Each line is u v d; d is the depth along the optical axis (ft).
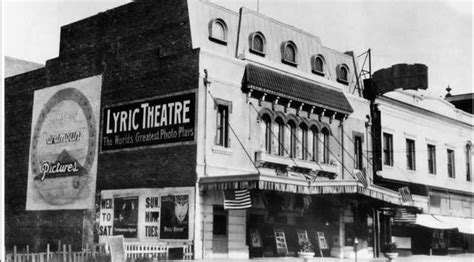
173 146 88.69
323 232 103.19
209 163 86.33
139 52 97.81
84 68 107.86
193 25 90.58
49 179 110.11
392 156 121.60
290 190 82.23
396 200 100.12
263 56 99.40
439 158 137.39
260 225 92.94
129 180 95.04
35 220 111.04
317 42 112.16
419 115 132.05
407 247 124.57
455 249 138.21
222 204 86.84
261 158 92.63
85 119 105.70
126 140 96.94
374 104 118.93
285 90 97.40
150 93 94.32
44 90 115.24
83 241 100.73
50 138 111.86
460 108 161.38
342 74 116.16
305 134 103.14
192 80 87.76
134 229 92.12
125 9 102.01
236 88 92.17
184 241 83.61
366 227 110.32
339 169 108.37
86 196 102.17
